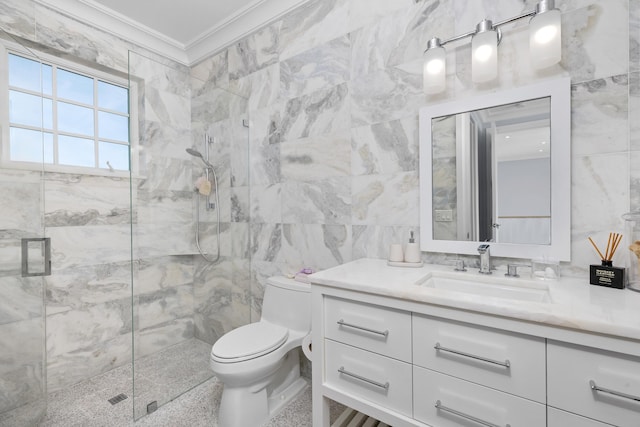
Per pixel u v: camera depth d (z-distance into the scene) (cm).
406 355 104
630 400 71
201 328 208
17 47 149
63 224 194
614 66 108
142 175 183
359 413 150
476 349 90
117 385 195
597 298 90
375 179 166
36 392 156
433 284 131
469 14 137
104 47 214
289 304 176
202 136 209
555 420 79
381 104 163
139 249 181
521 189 125
